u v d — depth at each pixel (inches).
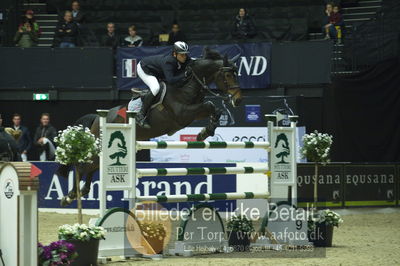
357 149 1578.5
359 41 1679.4
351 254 842.2
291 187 965.8
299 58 1616.6
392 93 1608.0
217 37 1909.4
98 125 943.0
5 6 1932.8
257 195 906.7
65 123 1721.2
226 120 1561.3
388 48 1652.3
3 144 1029.2
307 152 1006.4
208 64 885.8
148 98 901.2
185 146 839.7
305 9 1957.4
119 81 1688.0
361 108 1585.9
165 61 896.9
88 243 714.8
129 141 816.3
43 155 1529.3
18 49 1723.7
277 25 1893.5
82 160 770.2
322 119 1606.8
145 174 821.2
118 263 775.7
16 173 624.1
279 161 928.9
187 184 1298.0
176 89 898.1
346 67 1688.0
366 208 1401.3
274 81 1631.4
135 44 1766.7
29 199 629.6
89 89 1713.8
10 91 1731.1
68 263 671.8
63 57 1715.1
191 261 781.9
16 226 622.2
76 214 1355.8
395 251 873.5
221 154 1525.6
